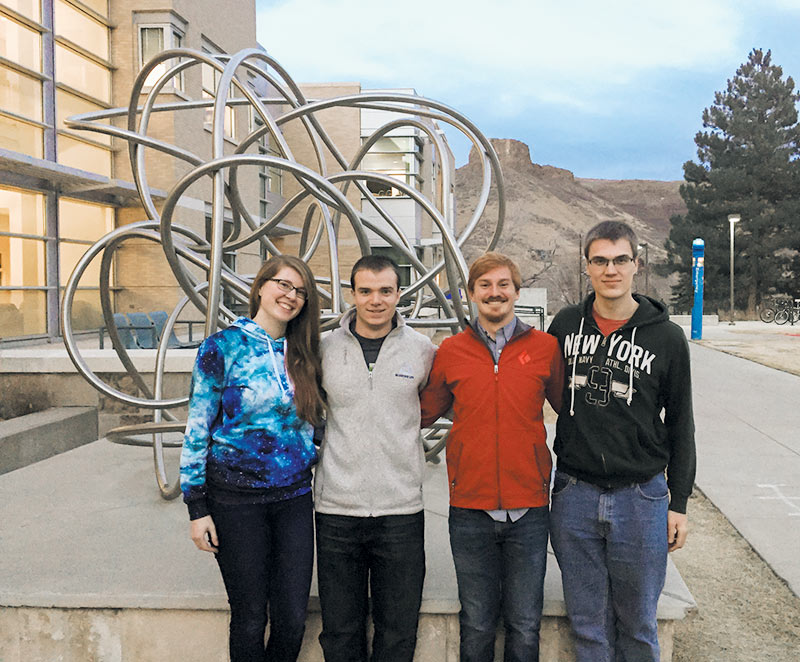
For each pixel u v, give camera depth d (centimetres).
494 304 242
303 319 247
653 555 235
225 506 238
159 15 1432
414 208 2472
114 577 296
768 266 3900
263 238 521
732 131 4141
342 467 246
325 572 249
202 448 236
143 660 283
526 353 245
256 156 316
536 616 249
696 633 348
